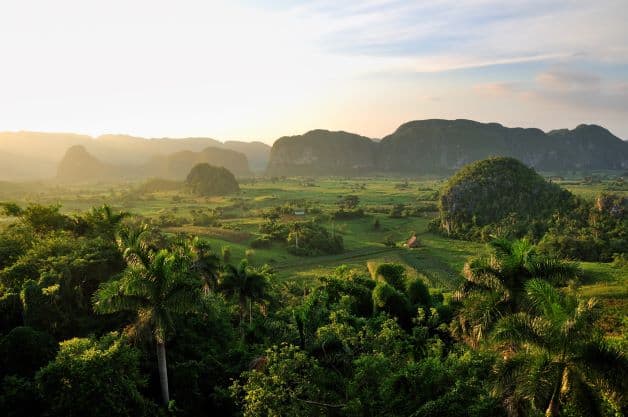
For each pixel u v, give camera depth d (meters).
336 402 22.08
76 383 19.66
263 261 103.25
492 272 23.75
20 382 20.91
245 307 42.94
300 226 125.69
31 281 28.30
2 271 31.27
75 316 29.38
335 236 123.69
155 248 43.03
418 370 20.70
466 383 19.11
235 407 25.47
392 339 26.83
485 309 23.12
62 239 38.41
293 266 101.88
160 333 23.28
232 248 110.12
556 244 107.88
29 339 23.44
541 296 18.31
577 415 16.05
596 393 16.12
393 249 120.00
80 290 30.77
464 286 25.30
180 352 29.42
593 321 16.92
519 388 16.81
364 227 151.88
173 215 159.38
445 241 132.38
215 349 31.56
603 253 101.81
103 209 46.88
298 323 30.94
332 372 24.39
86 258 33.81
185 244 46.06
